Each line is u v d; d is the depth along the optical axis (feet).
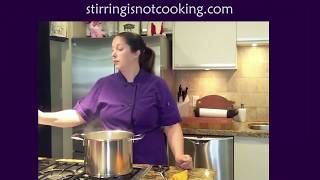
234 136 8.30
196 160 8.41
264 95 9.94
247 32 9.01
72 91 9.17
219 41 9.17
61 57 9.68
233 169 8.35
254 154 8.20
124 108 5.54
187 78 10.33
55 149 9.39
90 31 9.46
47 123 5.59
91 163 4.31
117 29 9.32
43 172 4.66
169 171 4.62
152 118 5.61
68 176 4.43
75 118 5.79
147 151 5.61
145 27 9.30
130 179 4.26
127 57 5.50
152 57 5.97
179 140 5.66
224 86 10.16
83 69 9.05
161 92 5.68
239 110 9.79
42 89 9.00
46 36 8.98
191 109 10.28
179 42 9.40
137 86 5.63
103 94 5.70
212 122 8.84
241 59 10.01
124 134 4.65
